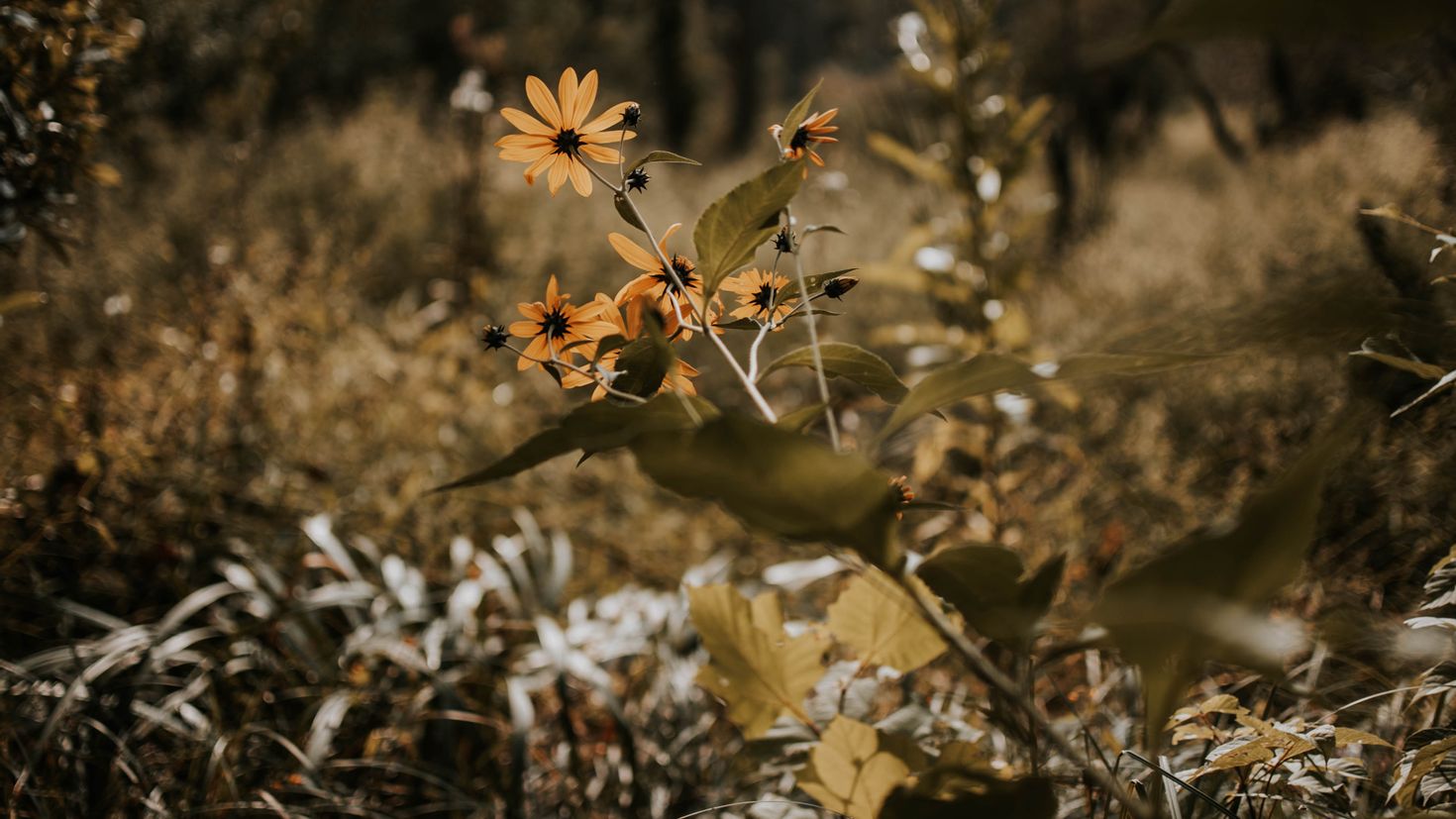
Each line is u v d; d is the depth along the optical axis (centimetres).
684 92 1130
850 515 62
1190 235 398
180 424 187
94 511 156
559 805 139
